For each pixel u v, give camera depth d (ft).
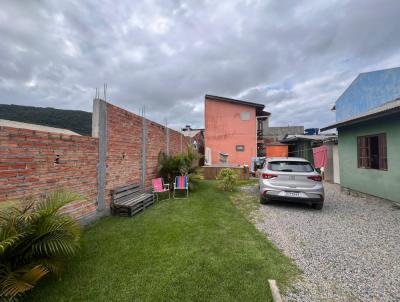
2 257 6.66
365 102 39.60
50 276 7.82
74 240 8.16
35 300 6.61
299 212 17.10
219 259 9.29
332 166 35.47
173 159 26.71
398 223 14.14
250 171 46.75
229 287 7.37
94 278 7.79
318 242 11.33
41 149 10.50
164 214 16.35
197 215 16.08
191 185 26.27
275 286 7.38
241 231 12.70
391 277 8.09
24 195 9.57
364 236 12.07
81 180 13.21
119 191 17.08
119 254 9.66
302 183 17.46
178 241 11.17
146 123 22.90
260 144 68.85
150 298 6.77
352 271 8.52
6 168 8.85
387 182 19.15
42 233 7.29
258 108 59.72
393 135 18.39
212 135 59.36
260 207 18.69
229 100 58.59
